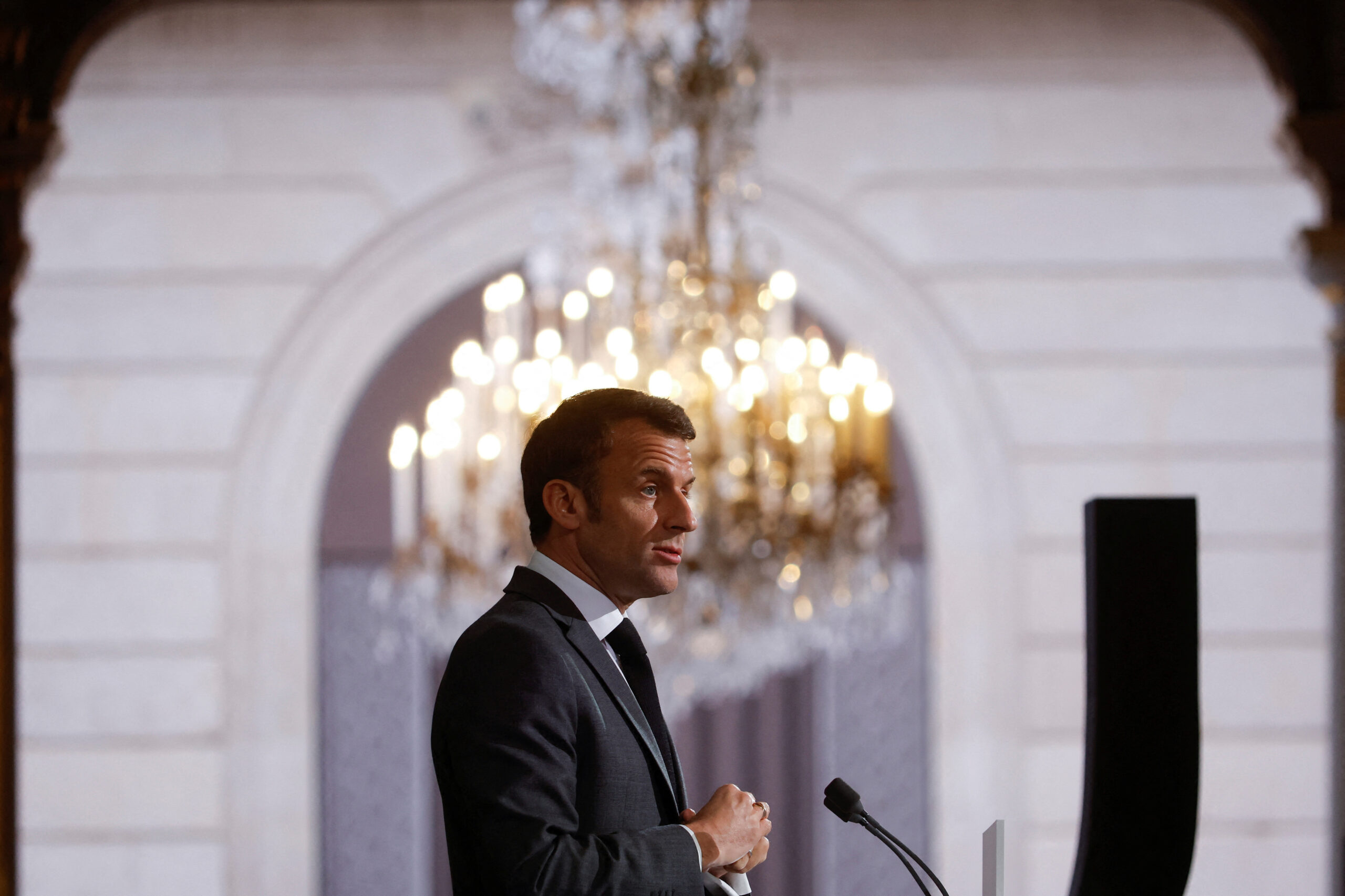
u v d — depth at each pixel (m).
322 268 15.56
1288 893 15.14
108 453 15.46
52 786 15.20
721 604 9.73
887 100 15.66
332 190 15.59
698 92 10.42
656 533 4.31
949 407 15.59
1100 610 4.76
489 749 3.86
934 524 15.62
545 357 10.65
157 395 15.48
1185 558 4.74
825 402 10.08
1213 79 15.65
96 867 15.15
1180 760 4.68
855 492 9.87
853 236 15.59
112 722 15.29
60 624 15.32
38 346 15.45
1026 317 15.60
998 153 15.65
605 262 13.67
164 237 15.54
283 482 15.52
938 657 15.55
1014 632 15.47
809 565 9.88
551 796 3.82
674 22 12.04
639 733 4.23
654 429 4.36
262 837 15.30
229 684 15.35
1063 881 15.27
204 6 15.46
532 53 14.50
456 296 16.00
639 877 3.76
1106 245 15.64
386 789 15.84
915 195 15.65
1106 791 4.70
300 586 15.52
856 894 15.75
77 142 15.54
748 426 9.74
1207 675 15.39
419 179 15.59
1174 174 15.64
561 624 4.22
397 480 11.83
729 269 10.96
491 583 10.79
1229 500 15.50
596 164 15.16
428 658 16.03
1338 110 9.23
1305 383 15.55
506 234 15.52
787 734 16.03
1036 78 15.67
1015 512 15.55
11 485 8.95
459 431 11.04
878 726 15.88
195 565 15.44
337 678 15.82
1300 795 15.24
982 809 15.40
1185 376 15.59
